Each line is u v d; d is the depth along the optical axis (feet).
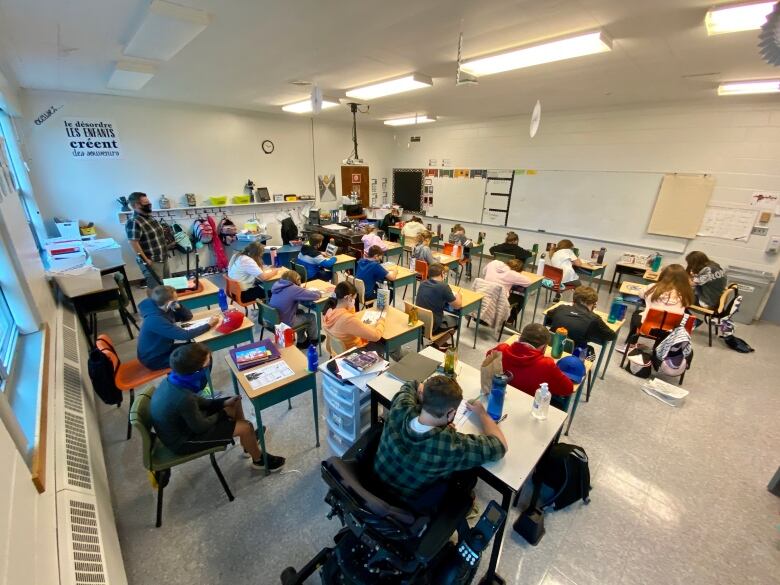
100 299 11.50
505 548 5.90
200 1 6.23
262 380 6.88
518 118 20.84
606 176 17.94
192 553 5.72
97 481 5.66
